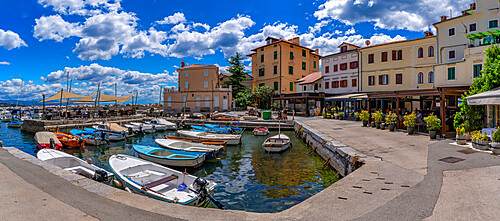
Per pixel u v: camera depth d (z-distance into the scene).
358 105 36.88
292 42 54.34
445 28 26.36
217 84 54.62
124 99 46.31
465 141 12.22
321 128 21.91
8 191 6.25
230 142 22.27
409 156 10.23
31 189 6.40
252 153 18.86
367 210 5.12
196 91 50.59
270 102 49.12
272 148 18.41
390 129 19.08
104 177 10.55
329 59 41.31
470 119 13.68
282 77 51.62
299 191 10.72
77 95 38.31
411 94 17.77
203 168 14.80
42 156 13.11
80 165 12.41
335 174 12.69
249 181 12.26
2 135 28.30
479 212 4.79
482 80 13.45
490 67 13.12
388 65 33.41
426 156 10.08
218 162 16.17
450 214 4.77
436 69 21.97
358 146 12.82
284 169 14.12
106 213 4.99
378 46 34.19
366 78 35.69
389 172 7.98
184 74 53.47
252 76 60.50
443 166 8.39
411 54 31.55
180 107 52.06
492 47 13.98
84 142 21.12
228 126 32.41
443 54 26.47
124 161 12.23
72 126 31.41
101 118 36.78
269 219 4.74
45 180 7.12
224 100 50.16
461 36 25.02
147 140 25.36
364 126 23.11
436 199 5.57
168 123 34.38
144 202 5.58
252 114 41.12
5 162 9.20
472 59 19.30
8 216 4.83
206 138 22.53
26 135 28.39
